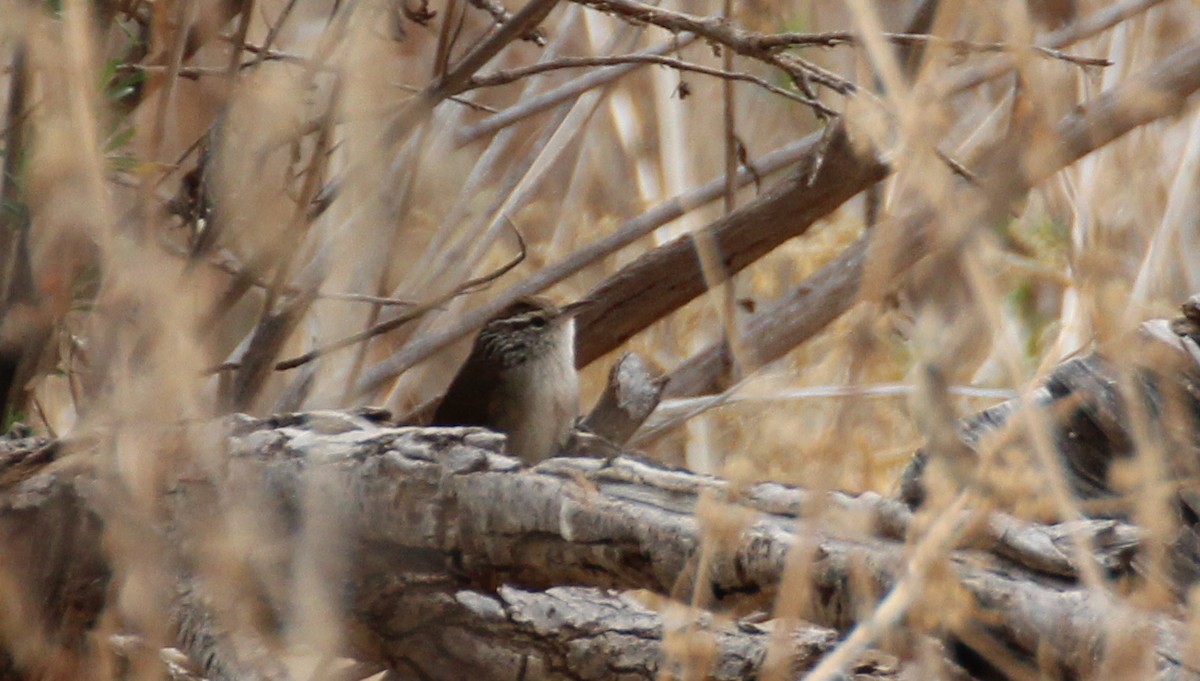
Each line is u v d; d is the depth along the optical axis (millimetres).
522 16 7527
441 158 9547
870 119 4590
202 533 5203
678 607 5160
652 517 5035
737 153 10531
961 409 8562
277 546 5297
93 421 5570
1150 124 9703
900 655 4609
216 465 5363
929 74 3643
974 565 4477
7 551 5570
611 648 5398
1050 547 4383
